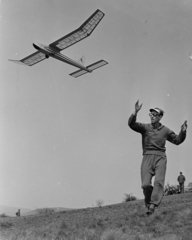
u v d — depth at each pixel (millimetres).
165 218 6898
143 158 8062
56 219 9195
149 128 8070
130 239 5473
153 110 8070
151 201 7566
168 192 20219
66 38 19922
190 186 21609
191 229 5746
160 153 7938
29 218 10773
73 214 10094
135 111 7863
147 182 7824
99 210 10391
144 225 6539
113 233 5605
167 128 8039
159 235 5617
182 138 7875
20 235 6336
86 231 6102
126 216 7758
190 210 7305
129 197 15820
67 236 5984
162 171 7766
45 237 6102
